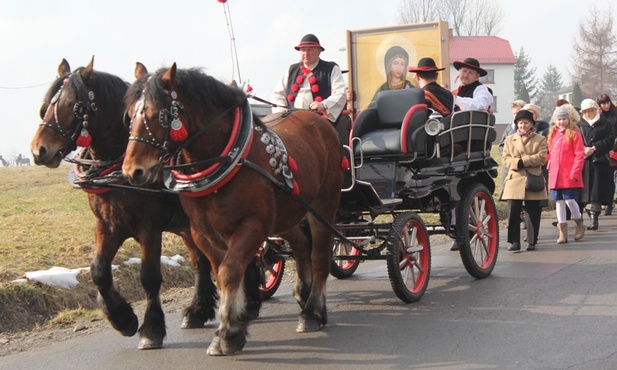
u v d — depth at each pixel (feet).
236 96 16.94
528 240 31.78
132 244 27.94
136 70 17.85
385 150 23.17
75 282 23.63
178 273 26.73
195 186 15.99
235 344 16.60
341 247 26.58
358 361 16.53
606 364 15.30
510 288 23.54
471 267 24.97
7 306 21.27
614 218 42.70
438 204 24.98
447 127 24.38
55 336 20.24
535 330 18.30
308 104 23.90
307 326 19.38
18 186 54.49
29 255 25.77
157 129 15.48
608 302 20.85
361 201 22.63
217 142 16.46
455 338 17.99
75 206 39.86
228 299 16.21
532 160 30.50
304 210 18.98
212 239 16.92
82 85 18.10
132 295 24.66
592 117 38.04
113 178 17.70
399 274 21.70
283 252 23.32
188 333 19.90
